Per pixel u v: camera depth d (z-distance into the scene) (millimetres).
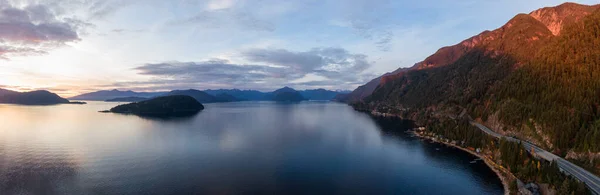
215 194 99375
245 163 136500
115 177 115250
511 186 98562
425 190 105500
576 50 169875
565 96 138750
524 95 163625
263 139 199375
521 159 113875
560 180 91750
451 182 112938
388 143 184875
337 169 128875
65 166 129500
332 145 179000
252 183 110438
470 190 105000
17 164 132000
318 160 143000
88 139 196375
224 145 177500
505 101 176000
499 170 120188
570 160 109938
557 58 170375
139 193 99688
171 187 105375
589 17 196000
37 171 121875
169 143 183125
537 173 101312
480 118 194875
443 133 197250
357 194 101750
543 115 136500
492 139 147250
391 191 104500
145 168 127500
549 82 156250
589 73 145250
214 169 126750
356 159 145500
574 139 117750
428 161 141250
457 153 155000
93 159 141500
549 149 123875
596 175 95812
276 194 100500
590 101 128375
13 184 107062
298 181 113188
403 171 126375
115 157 145625
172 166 130500
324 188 106562
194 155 151000
